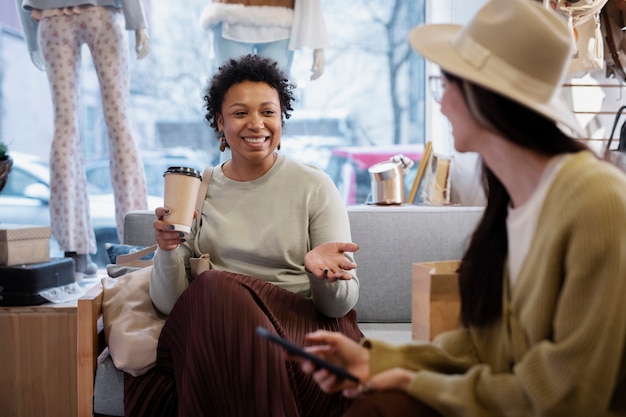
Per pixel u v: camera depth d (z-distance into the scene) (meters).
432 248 2.49
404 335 2.24
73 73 3.09
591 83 2.88
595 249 0.92
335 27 3.84
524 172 1.09
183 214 1.80
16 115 3.59
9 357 2.19
